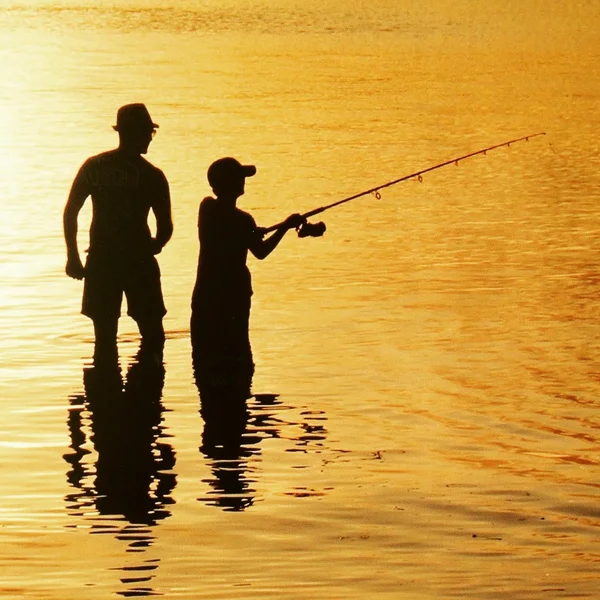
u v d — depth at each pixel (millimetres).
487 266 27000
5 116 49312
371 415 17484
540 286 25203
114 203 20625
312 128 48062
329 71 67125
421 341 21297
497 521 13672
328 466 15438
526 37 85688
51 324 22344
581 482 14891
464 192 36188
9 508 14031
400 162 40875
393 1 110188
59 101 53875
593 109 54250
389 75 65812
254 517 13773
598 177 38656
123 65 67938
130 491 14531
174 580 12172
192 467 15367
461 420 17281
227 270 20047
